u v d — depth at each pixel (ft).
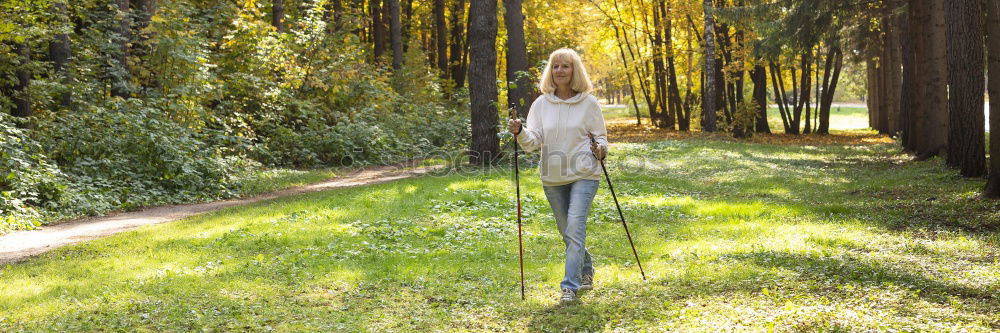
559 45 112.06
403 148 62.80
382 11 108.27
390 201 31.99
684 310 14.06
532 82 57.31
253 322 14.12
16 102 41.29
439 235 24.98
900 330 12.19
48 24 43.24
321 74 62.18
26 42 41.24
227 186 39.70
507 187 36.73
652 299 15.33
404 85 83.05
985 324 12.60
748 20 74.54
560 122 15.65
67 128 36.91
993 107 30.83
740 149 71.87
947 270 17.11
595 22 112.98
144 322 14.11
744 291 15.56
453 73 113.91
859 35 77.97
